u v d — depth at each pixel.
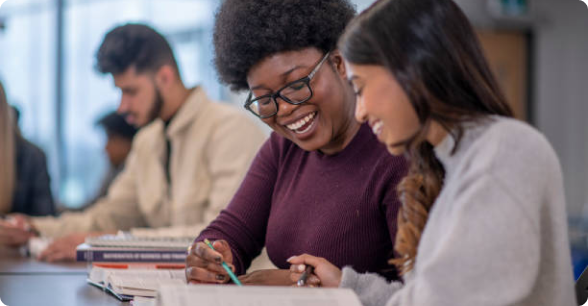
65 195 4.36
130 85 2.08
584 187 5.44
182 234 1.91
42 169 2.81
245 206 1.37
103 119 3.50
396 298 0.82
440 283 0.77
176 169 2.17
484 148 0.82
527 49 5.40
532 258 0.78
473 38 0.89
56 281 1.47
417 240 0.94
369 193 1.14
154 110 2.12
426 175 0.95
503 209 0.78
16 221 2.21
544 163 0.82
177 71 2.13
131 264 1.44
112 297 1.26
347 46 0.88
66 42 4.42
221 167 2.04
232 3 1.17
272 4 1.13
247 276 1.18
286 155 1.33
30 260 1.89
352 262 1.16
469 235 0.77
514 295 0.76
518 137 0.81
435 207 0.85
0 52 4.43
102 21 4.39
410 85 0.84
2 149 2.61
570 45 5.46
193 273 1.17
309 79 1.13
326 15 1.13
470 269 0.77
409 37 0.85
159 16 4.35
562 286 0.85
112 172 3.50
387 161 1.12
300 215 1.24
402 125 0.86
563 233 0.85
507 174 0.79
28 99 4.41
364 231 1.15
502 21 5.23
